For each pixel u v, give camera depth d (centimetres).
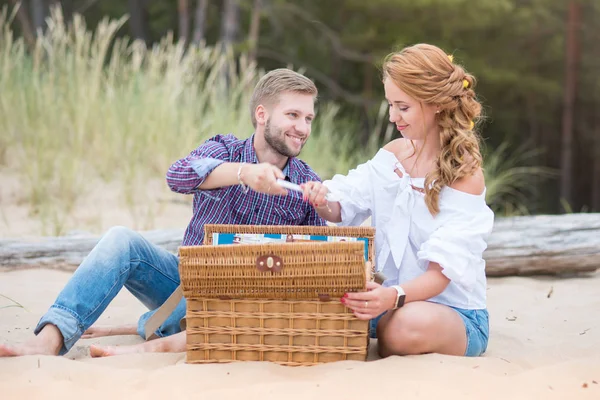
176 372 309
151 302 386
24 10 1523
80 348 371
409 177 358
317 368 317
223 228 344
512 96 1791
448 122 349
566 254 525
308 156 891
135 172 777
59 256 538
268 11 1616
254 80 1095
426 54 347
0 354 323
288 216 373
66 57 906
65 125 816
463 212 344
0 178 762
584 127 2045
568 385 296
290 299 321
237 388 288
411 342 331
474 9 1512
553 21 1752
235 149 374
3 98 803
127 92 844
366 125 1716
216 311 322
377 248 362
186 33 1557
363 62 1805
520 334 407
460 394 286
